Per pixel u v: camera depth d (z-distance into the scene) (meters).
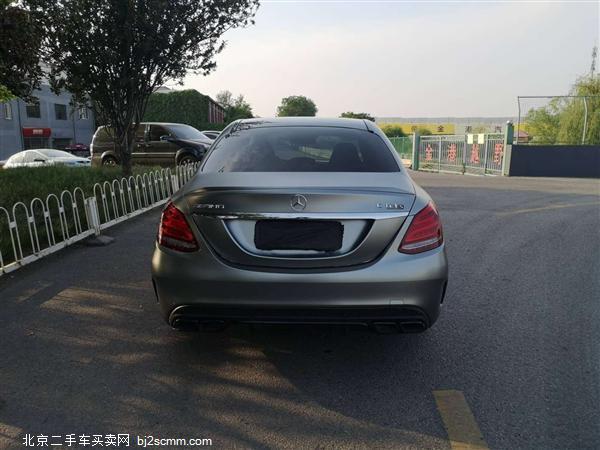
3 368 3.20
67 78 9.50
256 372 3.19
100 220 7.46
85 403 2.81
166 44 9.45
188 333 3.75
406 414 2.72
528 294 4.68
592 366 3.27
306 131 3.81
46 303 4.33
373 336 3.72
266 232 2.80
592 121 24.45
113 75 9.54
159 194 9.93
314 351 3.48
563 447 2.44
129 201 8.34
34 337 3.66
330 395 2.92
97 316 4.06
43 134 48.31
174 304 2.88
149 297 4.49
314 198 2.75
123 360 3.33
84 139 56.12
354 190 2.79
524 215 9.03
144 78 9.89
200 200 2.86
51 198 7.53
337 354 3.44
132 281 4.92
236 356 3.40
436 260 2.86
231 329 3.83
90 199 6.57
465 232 7.46
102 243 6.35
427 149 25.22
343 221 2.78
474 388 2.99
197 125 64.62
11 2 7.15
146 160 14.70
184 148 14.21
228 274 2.77
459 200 11.05
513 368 3.24
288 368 3.24
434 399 2.88
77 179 9.32
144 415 2.71
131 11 8.80
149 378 3.10
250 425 2.62
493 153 20.45
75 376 3.11
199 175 3.32
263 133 3.81
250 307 2.78
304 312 2.78
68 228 6.50
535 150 19.78
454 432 2.56
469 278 5.16
